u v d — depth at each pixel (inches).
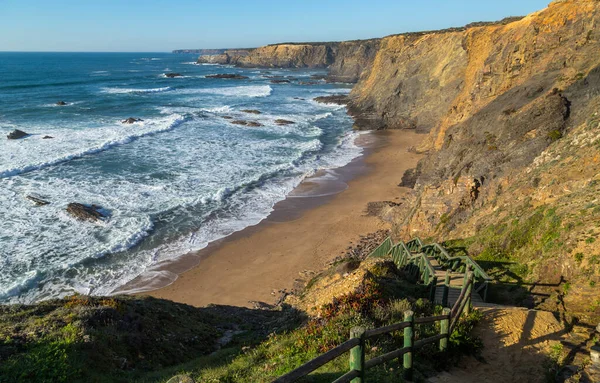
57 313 406.9
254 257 884.6
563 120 784.9
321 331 310.0
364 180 1369.3
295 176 1397.6
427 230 789.2
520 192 610.2
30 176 1268.5
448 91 2003.0
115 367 342.0
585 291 345.1
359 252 888.9
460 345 276.1
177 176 1337.4
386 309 330.0
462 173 836.6
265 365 281.7
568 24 1019.9
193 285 776.9
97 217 1002.7
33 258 828.6
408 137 1996.8
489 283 425.1
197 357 410.3
